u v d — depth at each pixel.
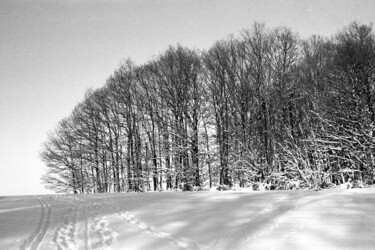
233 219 11.35
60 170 50.09
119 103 44.09
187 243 9.34
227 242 9.06
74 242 10.01
